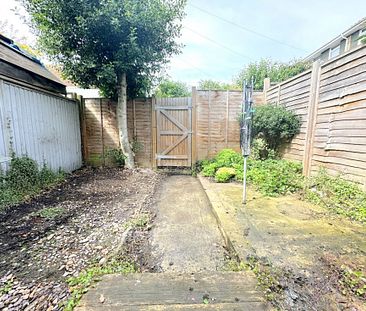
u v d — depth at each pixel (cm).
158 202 393
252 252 204
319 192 354
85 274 187
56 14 465
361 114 296
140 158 667
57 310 149
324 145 376
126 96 625
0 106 369
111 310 141
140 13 476
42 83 496
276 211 303
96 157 673
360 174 299
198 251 235
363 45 290
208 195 384
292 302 146
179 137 645
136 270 200
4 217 309
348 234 235
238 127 629
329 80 364
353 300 146
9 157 382
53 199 388
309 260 189
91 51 526
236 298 149
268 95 620
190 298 150
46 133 497
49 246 238
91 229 280
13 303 158
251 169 491
